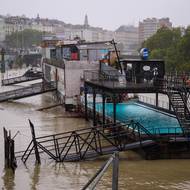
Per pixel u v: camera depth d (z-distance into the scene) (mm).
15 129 49531
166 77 47438
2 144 40375
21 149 38469
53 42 107875
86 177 29891
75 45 75750
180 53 123000
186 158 34219
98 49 75250
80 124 52875
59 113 63062
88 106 56125
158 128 35000
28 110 67188
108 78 51531
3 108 69938
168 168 31609
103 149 34438
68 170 31625
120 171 30828
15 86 115500
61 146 39719
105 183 28000
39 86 82625
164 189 27219
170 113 45906
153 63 47406
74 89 65250
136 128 38562
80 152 34094
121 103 56875
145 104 55156
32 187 27969
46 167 32500
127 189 27094
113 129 39781
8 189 27625
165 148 33969
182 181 28766
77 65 65375
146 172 30672
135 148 34000
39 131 48000
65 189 27516
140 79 47281
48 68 89875
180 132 35750
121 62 54844
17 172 31328
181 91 38594
